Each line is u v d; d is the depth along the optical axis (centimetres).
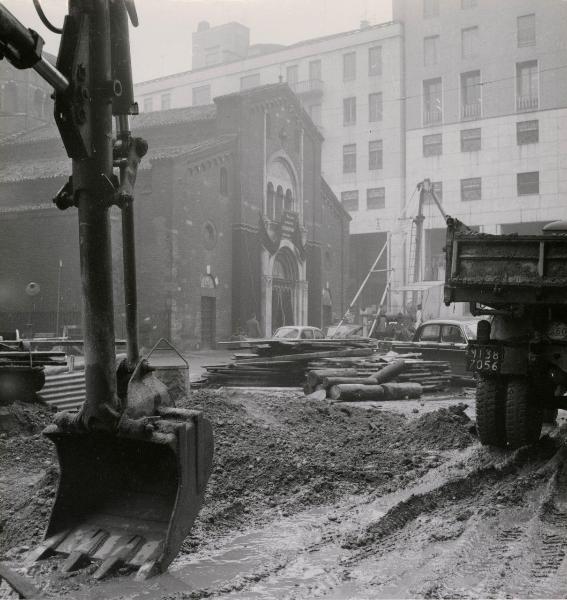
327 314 4334
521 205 5181
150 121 3956
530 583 374
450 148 5428
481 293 696
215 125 3647
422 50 5559
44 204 3158
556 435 817
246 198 3447
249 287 3422
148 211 2989
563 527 481
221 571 402
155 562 372
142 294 2973
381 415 985
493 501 552
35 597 336
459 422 823
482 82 5319
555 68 5112
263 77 6291
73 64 356
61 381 1120
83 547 391
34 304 3053
